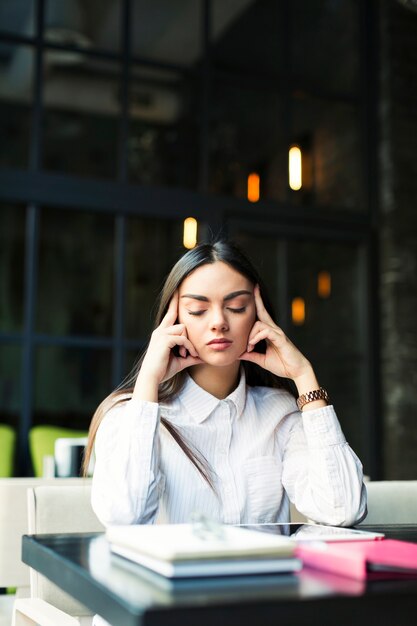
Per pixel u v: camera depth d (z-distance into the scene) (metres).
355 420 4.32
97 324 4.88
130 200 4.03
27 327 3.88
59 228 4.80
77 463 2.10
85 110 4.24
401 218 4.46
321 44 4.47
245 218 4.22
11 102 4.05
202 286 1.31
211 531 0.88
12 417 4.46
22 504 1.61
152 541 0.85
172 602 0.69
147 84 4.18
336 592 0.74
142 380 1.30
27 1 4.00
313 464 1.36
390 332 4.38
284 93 4.35
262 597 0.71
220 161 4.21
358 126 4.51
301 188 4.34
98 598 0.76
